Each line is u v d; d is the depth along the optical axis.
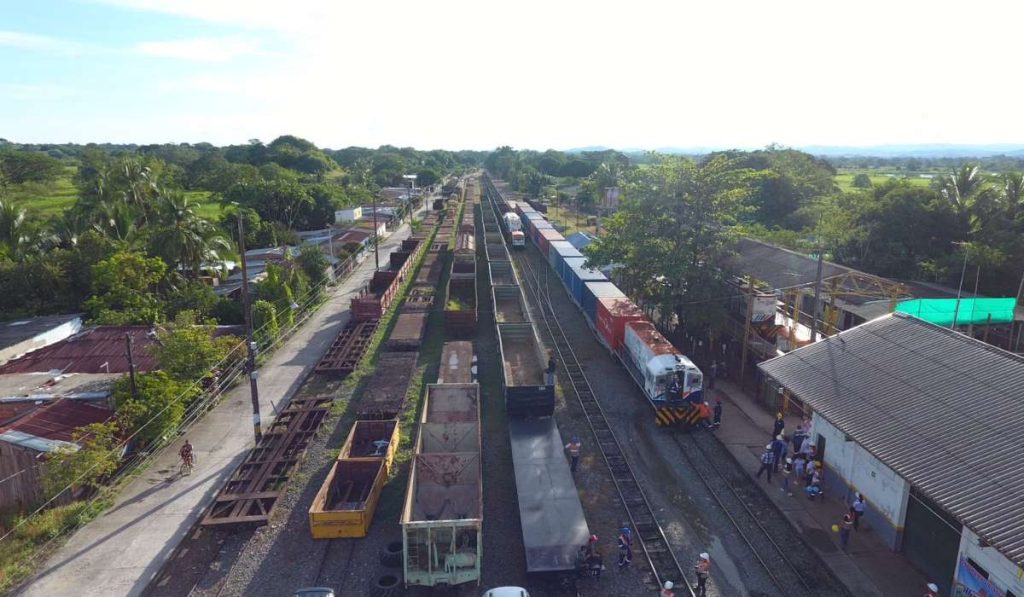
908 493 16.17
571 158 170.25
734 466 21.72
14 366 28.03
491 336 36.25
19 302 36.16
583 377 30.00
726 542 17.55
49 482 19.44
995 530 12.02
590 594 15.50
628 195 32.59
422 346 34.47
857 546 16.98
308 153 135.12
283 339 36.06
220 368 28.73
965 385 16.72
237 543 17.75
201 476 21.34
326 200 76.50
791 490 19.92
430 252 57.28
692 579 15.99
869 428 16.56
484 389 28.22
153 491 20.42
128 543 17.70
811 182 61.53
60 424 22.42
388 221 82.38
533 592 15.56
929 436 15.38
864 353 20.30
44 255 37.88
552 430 22.62
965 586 14.02
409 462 21.80
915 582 15.53
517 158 187.38
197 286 38.25
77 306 37.41
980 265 36.94
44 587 15.91
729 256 30.39
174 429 24.02
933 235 42.97
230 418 25.91
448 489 18.92
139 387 23.59
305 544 17.50
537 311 41.97
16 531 18.19
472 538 15.79
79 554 17.22
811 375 20.25
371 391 25.58
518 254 63.31
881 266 42.72
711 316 29.09
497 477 20.97
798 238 50.22
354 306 38.38
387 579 15.66
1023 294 35.84
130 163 48.75
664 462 21.98
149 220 47.22
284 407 26.86
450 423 20.95
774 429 22.23
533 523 16.86
